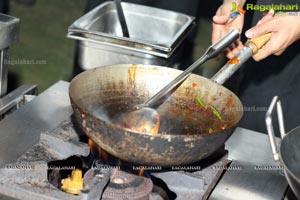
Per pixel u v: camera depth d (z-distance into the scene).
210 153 1.48
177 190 1.56
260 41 1.79
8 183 1.50
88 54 2.26
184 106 1.69
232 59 1.72
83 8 4.68
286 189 1.65
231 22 2.11
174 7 3.74
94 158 1.66
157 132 1.57
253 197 1.60
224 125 1.59
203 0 4.17
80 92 1.60
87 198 1.44
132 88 1.70
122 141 1.41
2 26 1.85
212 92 1.66
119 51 2.21
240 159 1.75
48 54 4.00
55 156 1.62
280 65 2.54
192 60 3.81
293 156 1.51
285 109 2.61
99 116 1.63
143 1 3.39
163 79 1.71
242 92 2.67
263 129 2.71
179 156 1.43
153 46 2.16
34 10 4.55
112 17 2.50
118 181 1.55
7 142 1.68
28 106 1.87
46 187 1.50
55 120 1.82
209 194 1.59
